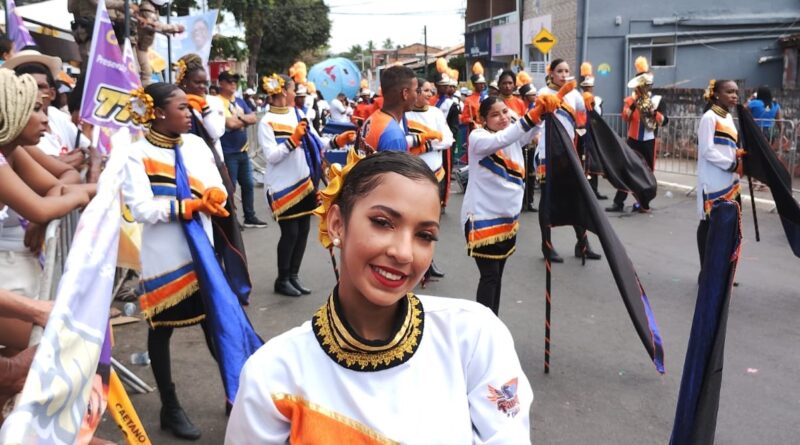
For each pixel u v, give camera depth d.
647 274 7.01
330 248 1.61
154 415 4.10
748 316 5.73
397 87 4.74
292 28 42.72
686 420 3.00
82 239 1.80
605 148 6.40
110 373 2.12
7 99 2.51
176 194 3.76
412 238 1.46
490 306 5.14
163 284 3.79
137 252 4.54
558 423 4.04
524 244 8.38
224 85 9.35
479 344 1.60
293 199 6.30
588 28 19.83
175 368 4.83
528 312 5.92
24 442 1.44
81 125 4.92
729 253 2.95
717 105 6.40
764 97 11.97
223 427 4.00
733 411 4.14
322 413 1.50
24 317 2.09
